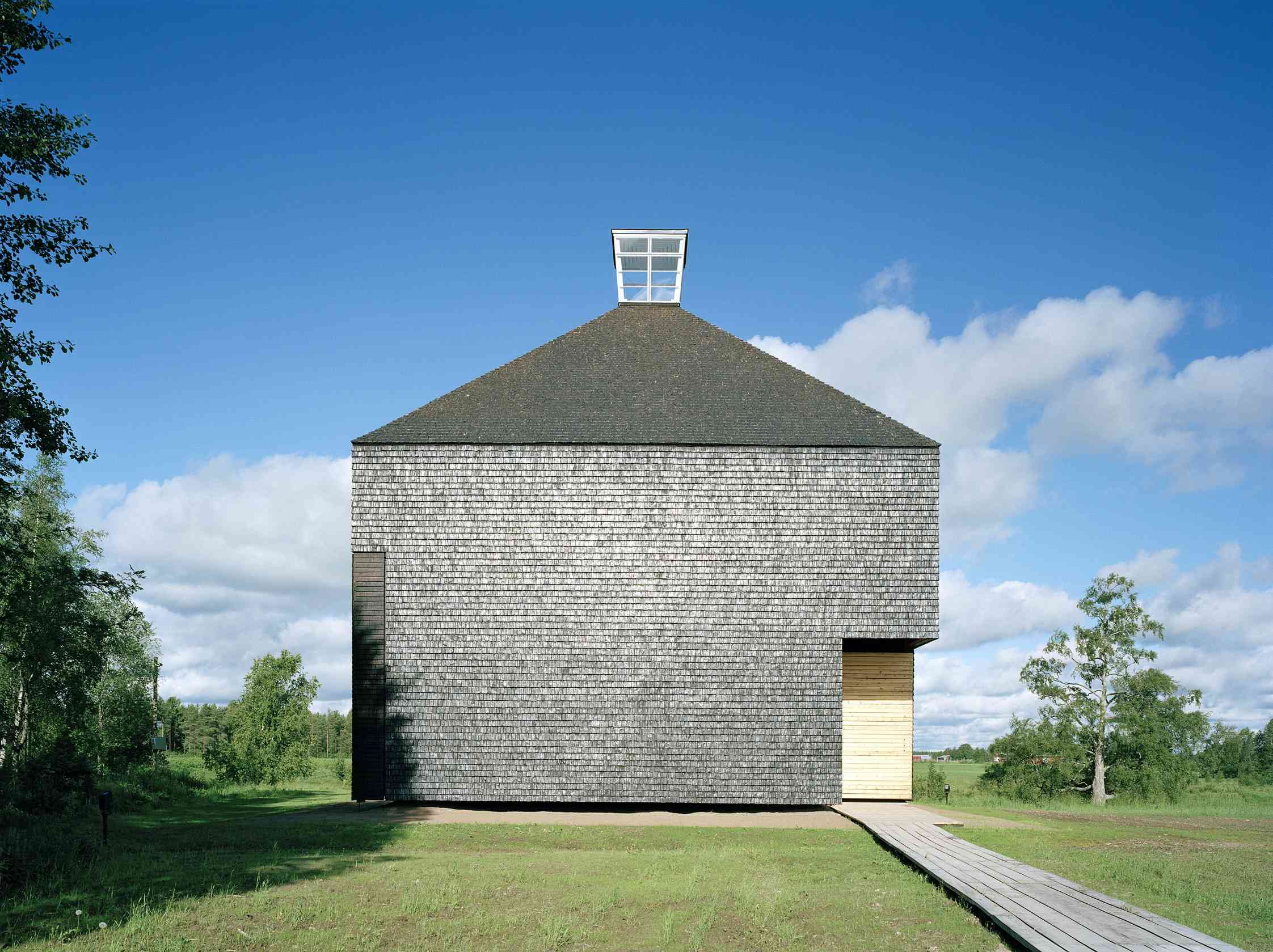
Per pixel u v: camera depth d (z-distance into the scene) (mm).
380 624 21266
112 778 26172
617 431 22125
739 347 25719
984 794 34719
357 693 21078
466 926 8742
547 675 21062
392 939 8312
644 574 21344
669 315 27203
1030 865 11680
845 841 15875
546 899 9953
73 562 29781
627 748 20812
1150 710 33406
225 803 24406
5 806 16062
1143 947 6898
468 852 14445
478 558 21406
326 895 10094
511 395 23641
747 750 20828
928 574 21312
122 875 11320
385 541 21469
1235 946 7359
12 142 16859
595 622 21188
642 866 12414
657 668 21062
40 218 17688
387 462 21703
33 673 25766
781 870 12180
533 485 21625
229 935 8406
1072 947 6922
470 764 20797
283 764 37938
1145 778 32688
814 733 20891
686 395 23656
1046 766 33781
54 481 30422
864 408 23281
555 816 19734
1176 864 12391
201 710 80812
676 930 8562
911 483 21609
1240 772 39875
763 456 21703
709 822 18984
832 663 21062
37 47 17406
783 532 21453
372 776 20875
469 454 21734
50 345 17938
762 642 21141
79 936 8344
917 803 22531
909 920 8938
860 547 21406
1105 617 34344
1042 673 34781
